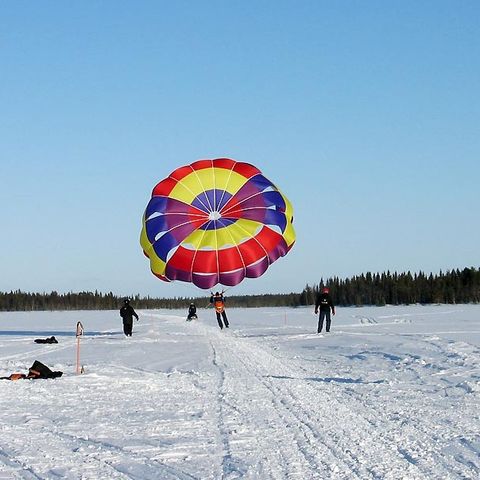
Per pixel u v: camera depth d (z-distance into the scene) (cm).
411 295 9962
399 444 787
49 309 13662
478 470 671
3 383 1348
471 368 1491
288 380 1373
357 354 1911
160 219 2564
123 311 2911
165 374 1525
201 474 675
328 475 657
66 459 746
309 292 11138
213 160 2748
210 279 2514
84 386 1320
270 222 2564
